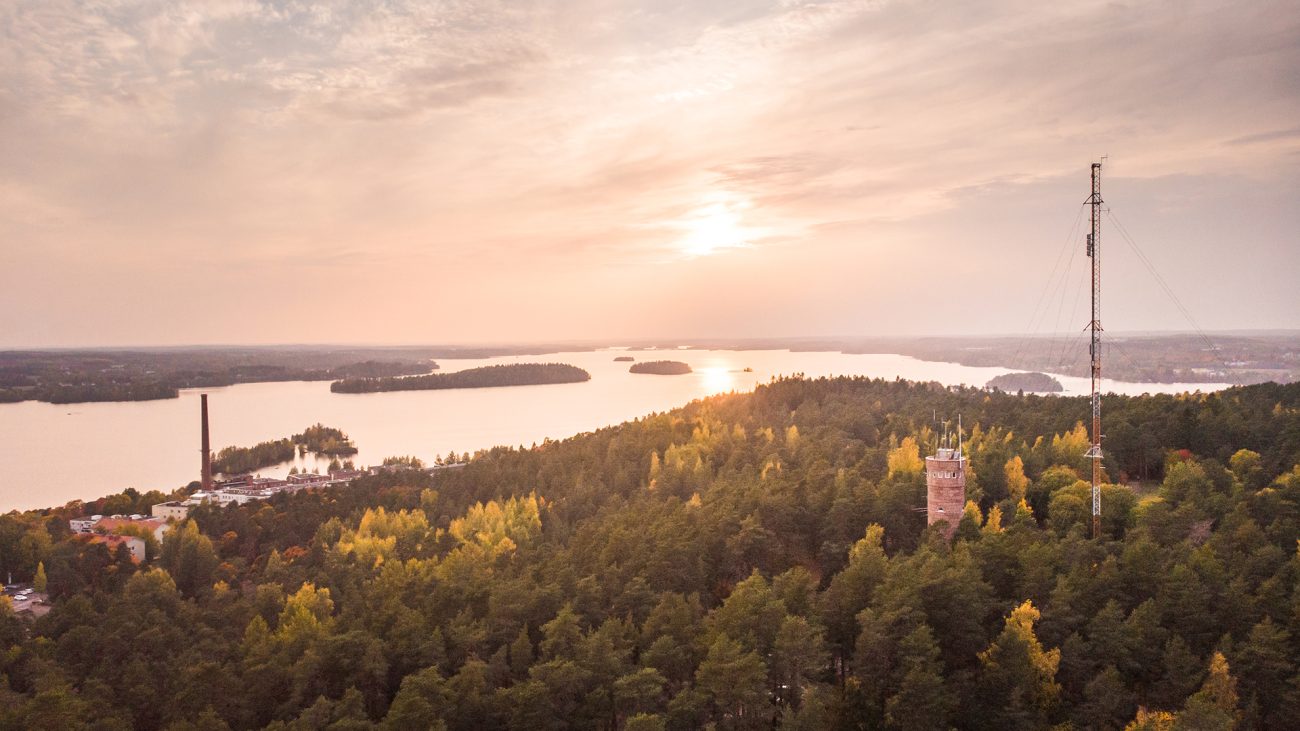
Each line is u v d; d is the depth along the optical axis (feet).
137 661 276.62
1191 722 192.24
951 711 221.87
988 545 278.87
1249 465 398.01
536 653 269.23
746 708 221.87
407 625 272.31
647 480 577.02
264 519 610.24
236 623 345.92
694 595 280.51
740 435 640.58
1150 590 255.09
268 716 251.80
